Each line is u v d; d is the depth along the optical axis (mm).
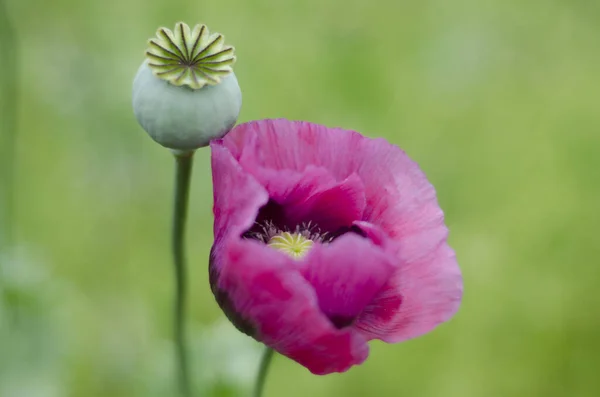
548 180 821
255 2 884
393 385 727
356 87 852
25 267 693
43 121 805
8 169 688
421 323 522
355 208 533
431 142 844
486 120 876
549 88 916
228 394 653
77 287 756
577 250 771
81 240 768
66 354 700
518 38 949
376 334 524
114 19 851
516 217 789
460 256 765
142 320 749
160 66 525
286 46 869
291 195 533
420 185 533
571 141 857
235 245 500
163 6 861
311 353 511
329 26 894
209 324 753
